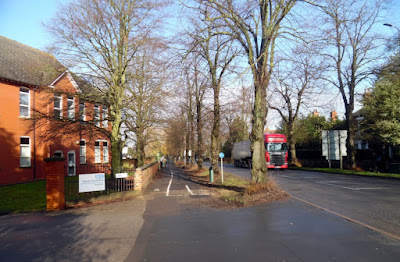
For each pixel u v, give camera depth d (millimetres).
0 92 19984
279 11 11102
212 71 20797
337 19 10477
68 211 10344
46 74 22469
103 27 16453
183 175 29125
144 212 9633
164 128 23750
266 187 11242
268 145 31688
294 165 35812
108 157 32281
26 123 19766
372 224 7117
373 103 24875
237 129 48719
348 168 26828
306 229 6727
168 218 8523
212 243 5969
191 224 7660
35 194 15594
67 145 25344
